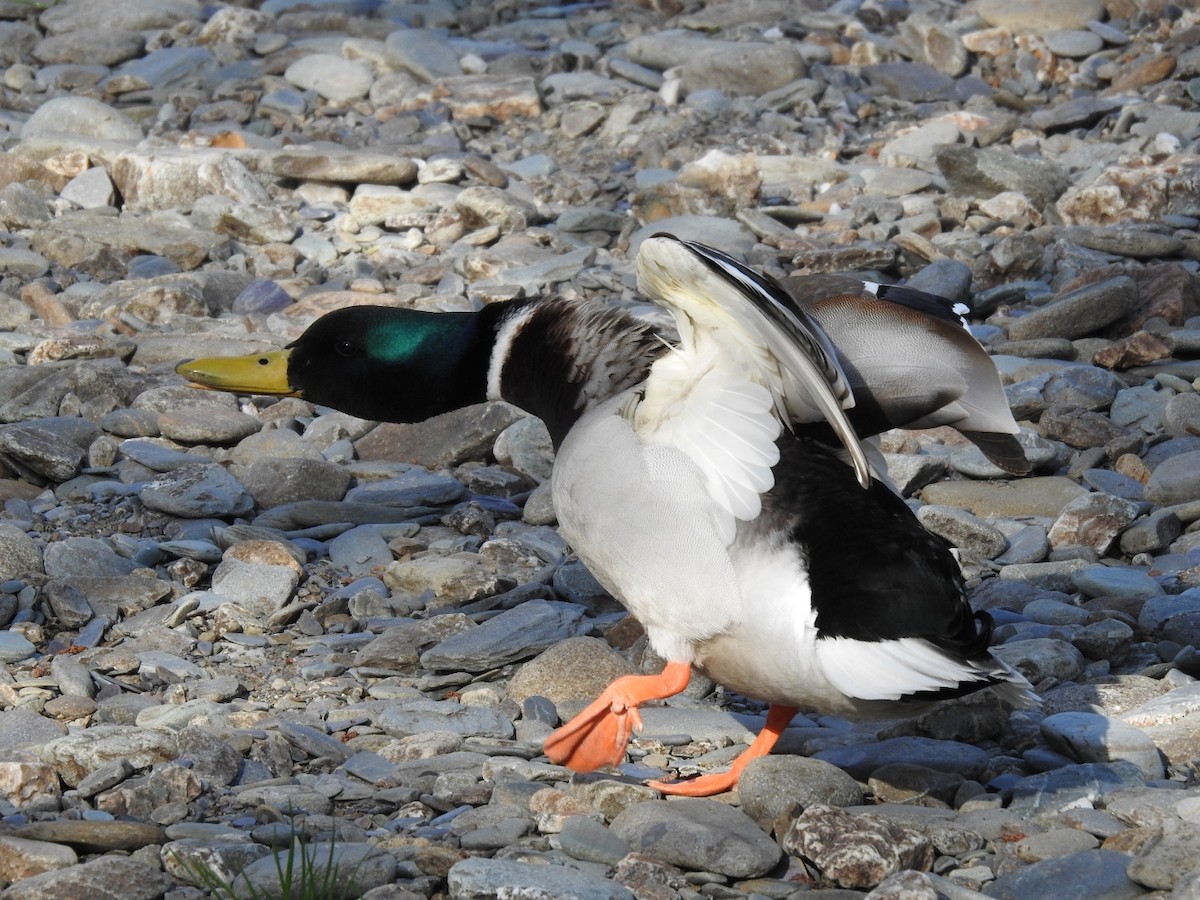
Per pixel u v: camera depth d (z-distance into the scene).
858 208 18.89
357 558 10.96
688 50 24.75
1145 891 6.37
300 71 23.95
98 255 17.08
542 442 12.63
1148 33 24.70
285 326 15.36
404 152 21.03
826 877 6.65
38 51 25.61
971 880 6.59
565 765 7.58
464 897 6.30
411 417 8.77
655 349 7.66
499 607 10.14
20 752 7.77
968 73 24.55
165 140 21.53
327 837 6.97
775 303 6.29
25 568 10.30
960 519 10.76
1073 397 13.16
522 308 8.27
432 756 7.95
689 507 6.94
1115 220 18.19
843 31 25.81
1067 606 9.62
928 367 7.52
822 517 6.84
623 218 18.44
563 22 27.30
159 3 26.98
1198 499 11.21
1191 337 14.07
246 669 9.29
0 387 13.70
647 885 6.51
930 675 6.46
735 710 8.86
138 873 6.46
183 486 11.66
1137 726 7.96
